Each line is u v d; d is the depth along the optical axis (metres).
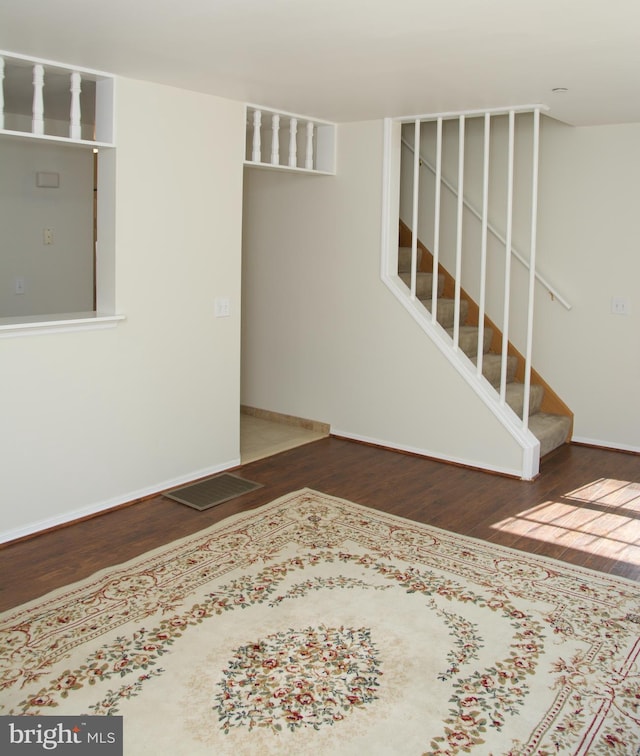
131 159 3.81
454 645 2.67
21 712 2.27
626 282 4.97
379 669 2.52
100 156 3.82
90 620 2.80
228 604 2.94
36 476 3.58
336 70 3.47
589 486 4.45
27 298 5.20
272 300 5.74
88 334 3.73
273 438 5.41
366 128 4.99
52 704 2.31
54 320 3.57
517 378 5.50
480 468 4.77
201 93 4.09
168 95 3.93
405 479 4.55
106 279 3.88
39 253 5.24
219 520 3.82
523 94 3.95
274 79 3.70
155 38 2.98
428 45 3.00
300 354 5.62
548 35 2.83
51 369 3.59
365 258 5.14
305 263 5.48
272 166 4.70
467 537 3.64
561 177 5.11
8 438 3.44
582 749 2.14
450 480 4.55
